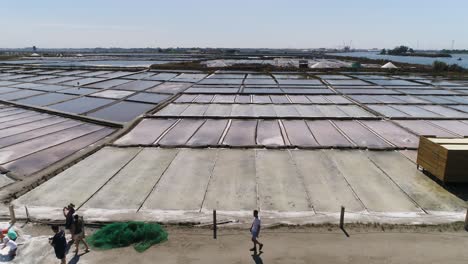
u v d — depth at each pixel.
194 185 14.16
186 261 9.19
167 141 20.05
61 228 10.86
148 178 14.90
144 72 60.44
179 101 31.92
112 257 9.36
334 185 14.11
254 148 18.69
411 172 15.43
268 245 9.88
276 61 108.19
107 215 11.69
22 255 9.45
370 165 16.27
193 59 118.69
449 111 27.91
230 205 12.44
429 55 198.38
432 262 9.05
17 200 12.86
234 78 51.44
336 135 21.17
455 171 13.52
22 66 76.56
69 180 14.71
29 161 17.25
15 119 25.98
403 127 22.80
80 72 60.50
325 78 51.91
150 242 9.95
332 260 9.16
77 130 22.91
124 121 24.91
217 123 24.14
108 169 15.94
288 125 23.56
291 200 12.82
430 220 11.23
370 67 74.19
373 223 11.02
